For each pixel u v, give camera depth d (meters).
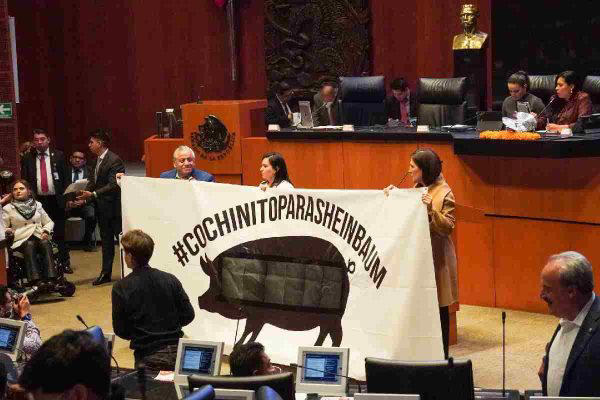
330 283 10.55
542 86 15.44
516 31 19.81
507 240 13.41
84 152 25.98
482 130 13.52
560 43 19.28
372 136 14.22
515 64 19.94
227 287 11.22
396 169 14.14
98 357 3.27
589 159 12.60
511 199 13.27
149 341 9.29
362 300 10.35
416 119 16.39
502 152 12.85
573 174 12.76
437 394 6.76
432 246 10.35
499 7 19.98
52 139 26.06
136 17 24.97
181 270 11.52
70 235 18.52
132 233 9.43
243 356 7.15
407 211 10.00
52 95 25.98
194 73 24.59
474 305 13.85
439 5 21.16
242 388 6.44
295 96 22.19
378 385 6.85
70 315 14.55
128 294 9.32
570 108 14.23
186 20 24.45
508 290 13.52
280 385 6.44
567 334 6.60
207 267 11.34
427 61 21.48
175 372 8.22
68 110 25.97
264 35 22.36
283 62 22.23
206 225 11.29
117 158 16.59
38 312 14.79
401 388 6.79
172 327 9.42
